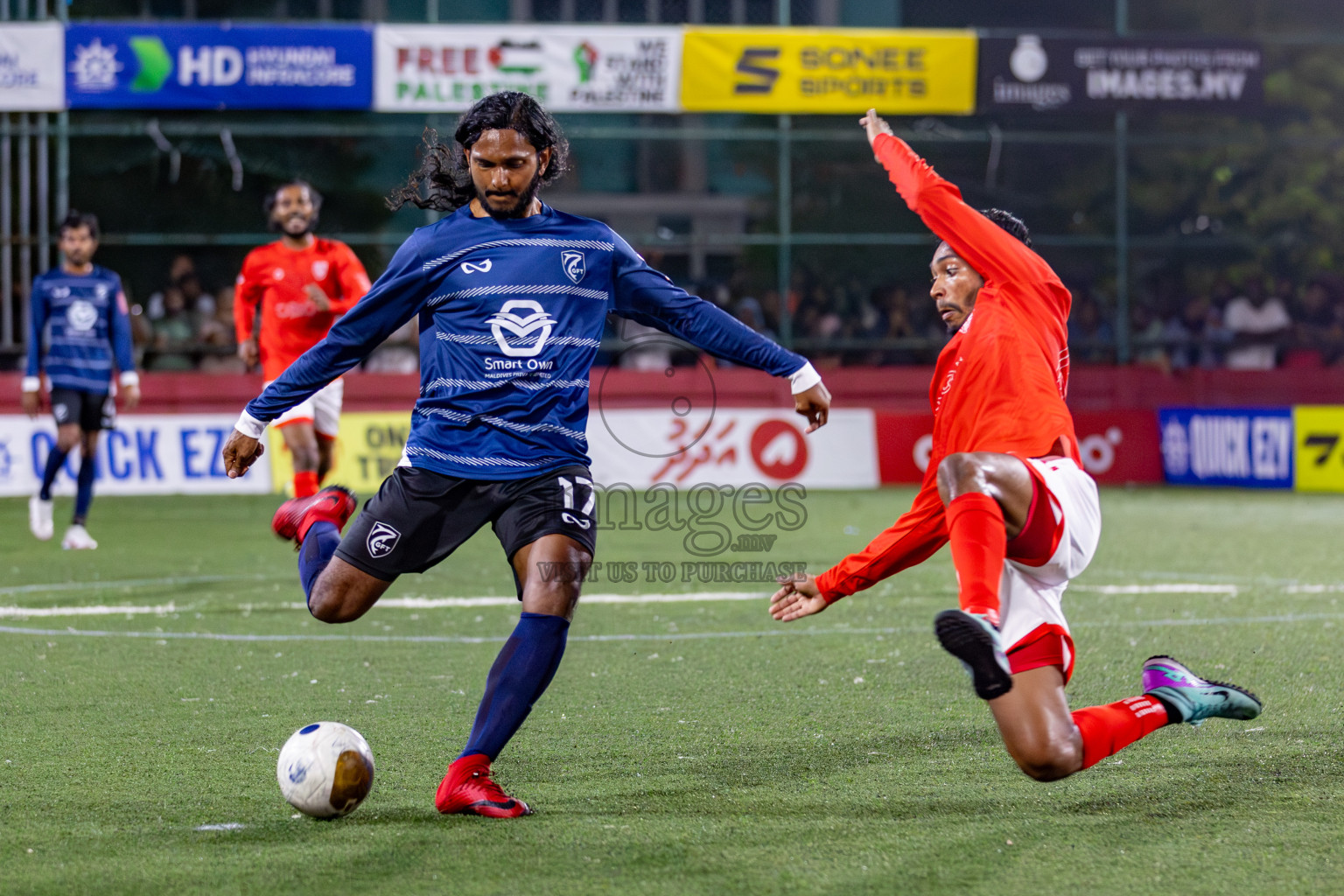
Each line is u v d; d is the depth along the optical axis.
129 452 42.75
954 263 10.59
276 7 51.50
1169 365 50.91
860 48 46.16
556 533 10.05
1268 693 14.43
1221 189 53.94
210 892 8.30
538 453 10.16
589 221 10.49
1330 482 45.53
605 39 45.28
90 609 20.73
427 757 11.82
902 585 24.00
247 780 11.02
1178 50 47.53
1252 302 52.34
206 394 45.50
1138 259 52.69
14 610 20.56
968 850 9.13
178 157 48.00
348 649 17.44
